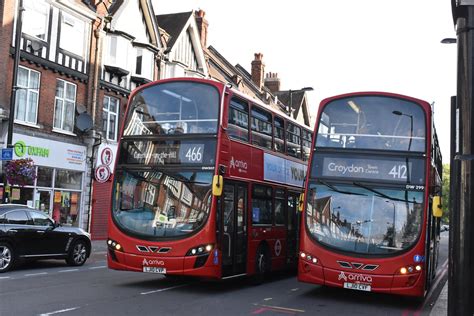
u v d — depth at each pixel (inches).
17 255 530.9
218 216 414.9
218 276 410.6
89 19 987.3
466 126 151.3
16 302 351.6
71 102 954.1
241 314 343.3
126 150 446.6
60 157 917.2
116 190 439.2
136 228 422.0
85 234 619.2
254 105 498.3
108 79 1048.8
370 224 400.2
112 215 433.1
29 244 543.5
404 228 394.9
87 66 986.1
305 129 652.1
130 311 335.9
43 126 882.1
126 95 1089.4
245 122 476.7
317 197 417.1
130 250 417.4
